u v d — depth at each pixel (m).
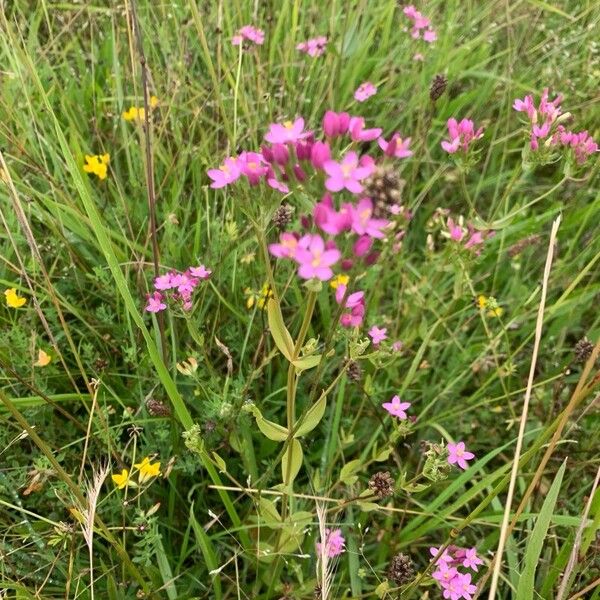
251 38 0.34
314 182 0.17
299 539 0.23
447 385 0.30
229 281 0.30
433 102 0.30
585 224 0.36
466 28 0.43
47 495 0.23
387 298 0.35
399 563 0.21
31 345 0.25
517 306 0.32
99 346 0.29
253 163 0.18
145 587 0.21
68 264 0.29
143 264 0.28
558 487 0.18
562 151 0.25
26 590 0.20
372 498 0.22
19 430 0.25
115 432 0.24
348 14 0.36
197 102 0.36
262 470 0.27
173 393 0.21
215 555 0.23
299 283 0.31
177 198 0.30
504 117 0.40
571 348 0.33
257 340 0.29
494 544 0.25
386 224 0.16
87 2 0.37
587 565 0.22
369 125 0.38
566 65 0.41
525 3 0.44
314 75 0.38
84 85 0.37
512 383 0.32
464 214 0.38
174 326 0.27
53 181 0.28
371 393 0.26
